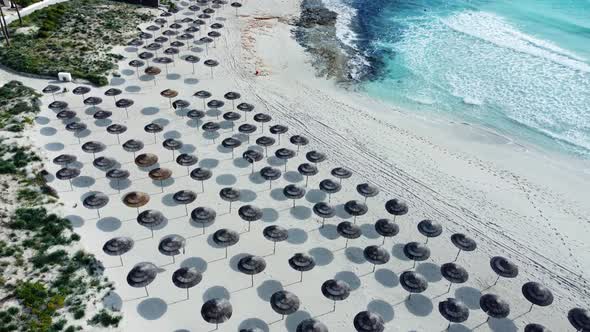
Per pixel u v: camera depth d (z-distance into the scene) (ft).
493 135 167.32
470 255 117.91
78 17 221.05
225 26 234.38
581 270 115.85
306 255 104.32
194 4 254.68
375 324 91.25
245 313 100.94
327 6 276.21
